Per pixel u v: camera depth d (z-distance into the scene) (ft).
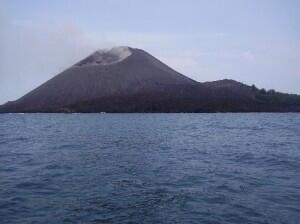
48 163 79.61
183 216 39.65
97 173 66.59
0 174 65.51
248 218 38.63
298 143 122.52
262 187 52.95
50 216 39.93
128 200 46.57
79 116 542.16
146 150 104.53
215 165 74.95
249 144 119.44
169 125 259.60
